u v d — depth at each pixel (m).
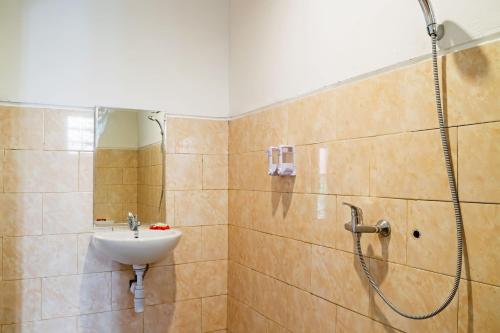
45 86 2.19
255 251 2.33
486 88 1.14
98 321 2.28
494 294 1.10
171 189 2.51
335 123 1.71
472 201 1.17
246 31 2.47
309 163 1.87
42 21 2.19
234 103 2.62
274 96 2.16
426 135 1.31
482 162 1.14
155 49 2.49
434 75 1.21
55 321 2.18
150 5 2.48
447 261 1.24
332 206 1.72
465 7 1.20
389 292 1.44
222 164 2.68
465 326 1.17
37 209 2.15
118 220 2.35
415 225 1.34
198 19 2.63
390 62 1.45
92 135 2.30
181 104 2.56
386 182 1.46
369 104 1.54
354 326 1.59
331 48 1.74
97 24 2.33
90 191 2.28
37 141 2.16
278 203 2.11
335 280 1.70
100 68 2.33
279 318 2.08
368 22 1.54
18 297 2.10
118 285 2.34
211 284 2.62
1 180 2.08
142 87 2.45
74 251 2.23
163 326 2.47
